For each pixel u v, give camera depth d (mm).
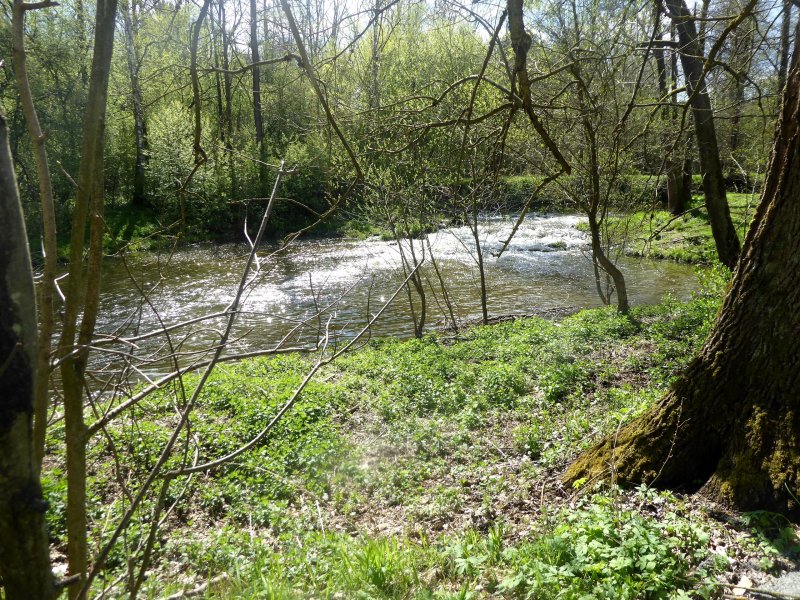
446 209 15477
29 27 19984
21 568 1729
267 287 20953
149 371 11984
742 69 8039
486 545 4953
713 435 5078
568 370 10047
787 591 3852
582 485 5730
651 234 13391
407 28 7625
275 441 8172
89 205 2391
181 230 3443
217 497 6641
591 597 3943
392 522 6125
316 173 21469
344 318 17688
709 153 13438
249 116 25891
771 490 4535
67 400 2426
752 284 4867
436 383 10203
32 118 2160
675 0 9508
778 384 4707
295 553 5195
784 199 4637
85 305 2436
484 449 7668
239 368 11922
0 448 1616
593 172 10961
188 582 4883
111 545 2422
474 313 18172
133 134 28594
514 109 4141
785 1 5605
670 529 4547
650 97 12031
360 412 9438
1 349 1575
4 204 1574
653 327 12516
